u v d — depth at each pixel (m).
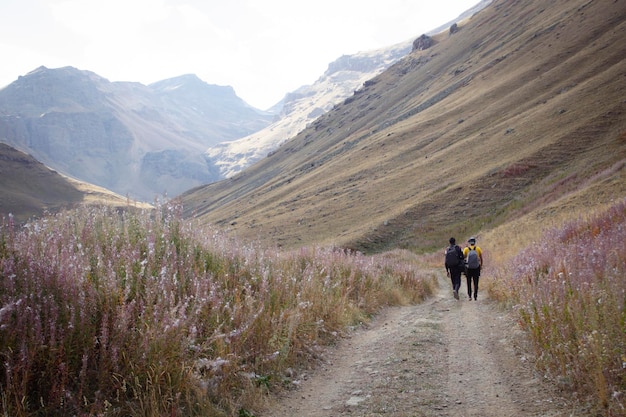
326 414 4.89
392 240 69.75
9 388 3.71
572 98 80.69
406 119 158.00
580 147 65.81
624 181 33.72
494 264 22.48
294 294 8.45
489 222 60.44
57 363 4.11
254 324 6.25
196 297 5.56
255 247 9.44
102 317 4.73
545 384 5.29
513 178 69.00
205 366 5.18
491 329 9.20
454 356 7.07
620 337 4.77
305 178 151.12
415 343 7.88
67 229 6.74
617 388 4.40
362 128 197.38
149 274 5.58
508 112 99.06
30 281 4.61
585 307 5.61
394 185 96.38
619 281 5.50
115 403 4.27
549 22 144.25
